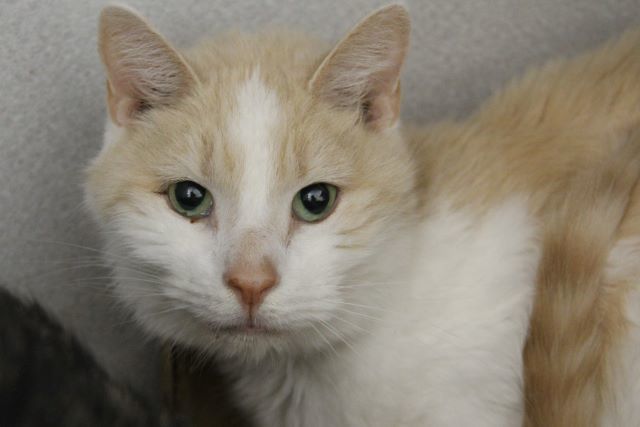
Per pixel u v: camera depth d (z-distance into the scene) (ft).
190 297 1.30
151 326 1.43
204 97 1.35
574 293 1.44
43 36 1.45
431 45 1.66
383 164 1.38
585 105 1.58
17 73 1.44
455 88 1.70
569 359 1.43
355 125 1.38
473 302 1.44
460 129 1.57
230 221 1.30
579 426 1.42
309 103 1.35
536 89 1.61
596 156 1.54
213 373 1.59
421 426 1.45
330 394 1.46
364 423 1.46
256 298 1.27
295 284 1.29
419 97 1.69
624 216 1.47
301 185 1.33
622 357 1.43
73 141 1.51
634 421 1.43
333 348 1.42
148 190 1.33
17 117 1.45
